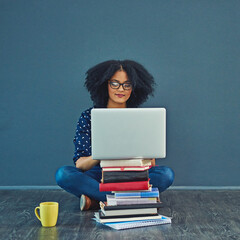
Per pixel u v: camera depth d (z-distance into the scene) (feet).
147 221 7.87
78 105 13.20
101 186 7.67
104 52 13.16
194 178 13.19
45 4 13.12
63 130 13.21
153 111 7.73
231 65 13.11
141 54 13.14
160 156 7.77
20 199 11.09
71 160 13.21
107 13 13.14
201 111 13.15
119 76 9.50
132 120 7.71
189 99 13.15
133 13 13.15
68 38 13.16
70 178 9.18
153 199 7.86
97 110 7.65
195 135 13.19
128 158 7.72
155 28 13.14
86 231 7.46
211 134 13.17
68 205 10.07
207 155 13.19
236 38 13.08
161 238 7.02
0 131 13.20
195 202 10.62
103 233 7.32
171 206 10.02
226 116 13.16
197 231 7.47
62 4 13.15
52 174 13.21
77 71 13.16
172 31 13.12
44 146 13.23
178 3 13.12
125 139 7.70
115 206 7.73
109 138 7.67
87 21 13.14
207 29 13.10
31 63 13.15
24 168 13.21
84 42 13.15
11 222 8.20
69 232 7.39
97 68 9.99
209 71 13.14
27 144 13.20
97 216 8.20
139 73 10.02
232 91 13.14
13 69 13.15
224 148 13.17
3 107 13.17
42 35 13.15
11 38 13.14
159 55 13.14
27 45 13.15
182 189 13.09
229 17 13.07
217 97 13.15
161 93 13.15
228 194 12.06
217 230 7.55
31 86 13.17
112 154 7.66
